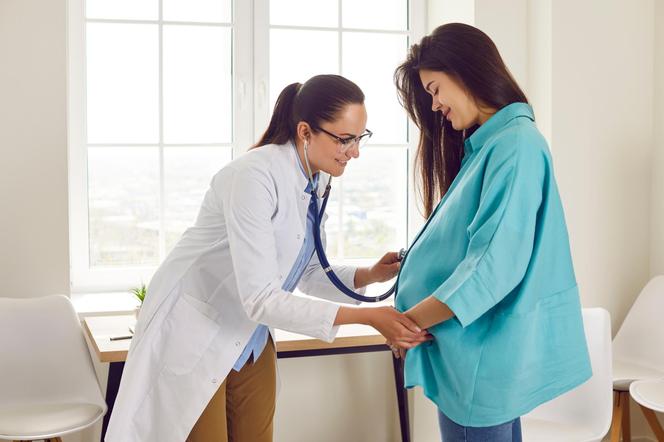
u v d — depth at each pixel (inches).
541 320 63.2
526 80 123.3
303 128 69.9
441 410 65.6
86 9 120.8
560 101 118.5
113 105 122.6
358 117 68.6
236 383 78.4
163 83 123.7
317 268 84.5
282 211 70.3
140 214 124.5
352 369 122.5
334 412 122.2
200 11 124.7
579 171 120.3
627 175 122.8
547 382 64.0
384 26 132.6
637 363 113.3
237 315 72.2
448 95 66.7
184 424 71.3
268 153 70.7
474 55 65.1
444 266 64.4
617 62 121.0
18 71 110.3
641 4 121.6
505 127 63.5
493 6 120.8
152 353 71.9
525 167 60.6
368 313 65.9
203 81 125.4
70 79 119.9
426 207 75.9
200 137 125.9
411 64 71.4
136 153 123.6
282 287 75.6
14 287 111.7
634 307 116.7
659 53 121.7
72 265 122.0
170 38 123.6
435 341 64.9
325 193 74.8
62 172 112.4
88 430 114.0
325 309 66.9
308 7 128.8
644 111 123.0
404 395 112.7
